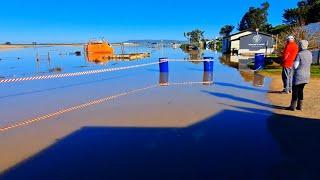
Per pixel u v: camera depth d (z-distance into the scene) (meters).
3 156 6.38
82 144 6.99
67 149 6.71
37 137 7.55
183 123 8.38
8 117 9.59
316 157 6.05
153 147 6.70
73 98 12.52
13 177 5.46
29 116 9.67
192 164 5.84
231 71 21.84
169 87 14.85
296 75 9.10
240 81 16.47
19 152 6.59
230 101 11.07
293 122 8.30
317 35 23.11
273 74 18.88
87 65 32.09
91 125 8.43
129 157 6.21
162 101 11.34
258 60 23.12
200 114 9.28
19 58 48.81
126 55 44.81
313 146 6.61
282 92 12.48
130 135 7.51
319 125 8.01
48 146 6.91
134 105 10.77
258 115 9.07
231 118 8.79
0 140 7.38
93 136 7.51
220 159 6.04
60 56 55.56
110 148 6.71
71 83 17.08
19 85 16.45
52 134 7.75
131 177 5.38
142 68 25.81
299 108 9.47
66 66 30.94
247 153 6.30
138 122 8.57
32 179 5.38
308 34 23.11
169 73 21.23
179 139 7.16
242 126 8.05
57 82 17.55
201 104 10.66
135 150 6.56
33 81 18.03
